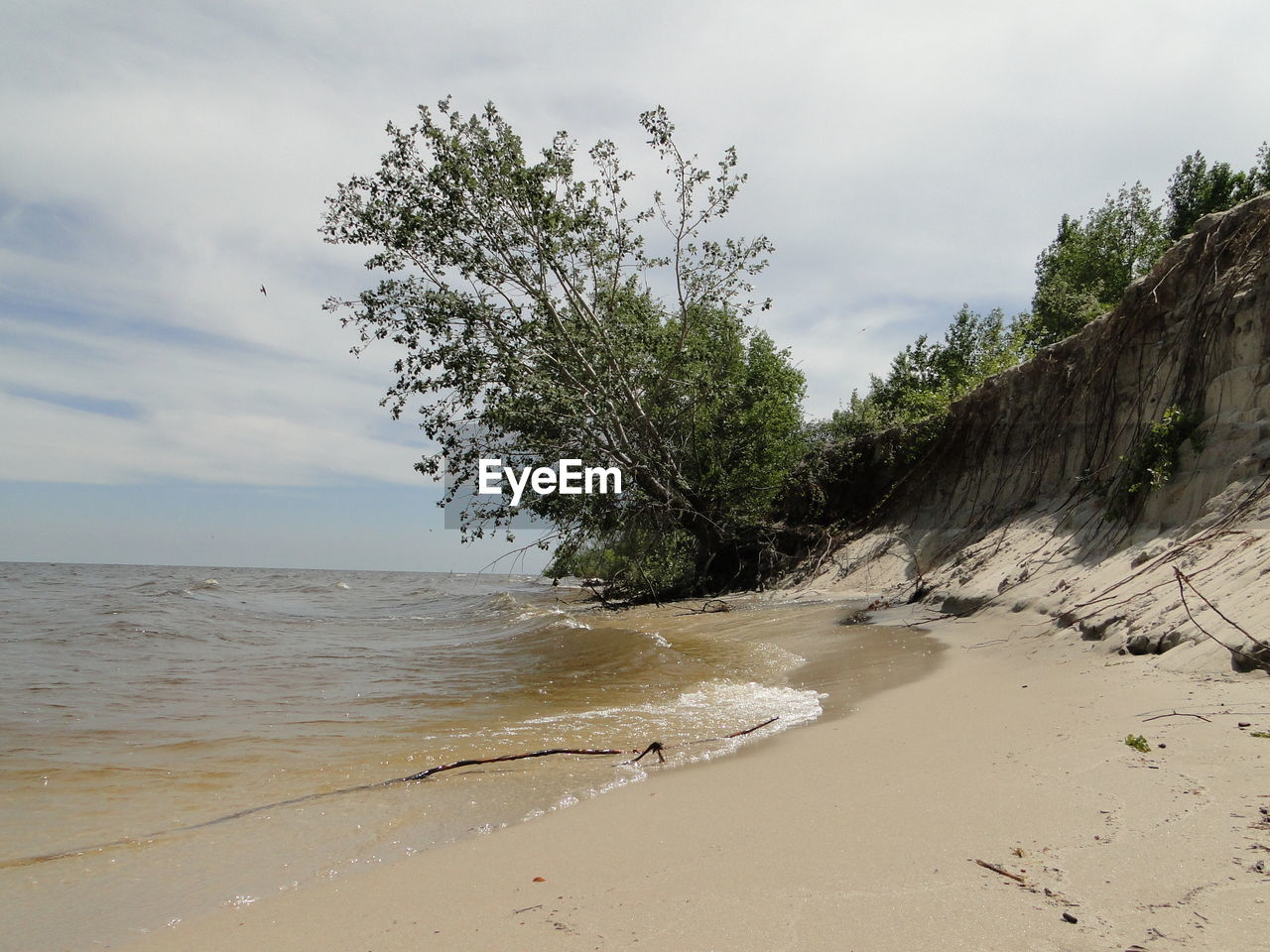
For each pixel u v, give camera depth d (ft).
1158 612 21.76
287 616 70.08
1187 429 30.48
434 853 11.59
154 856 11.83
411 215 55.01
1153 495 30.68
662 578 71.05
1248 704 14.51
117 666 35.83
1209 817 9.77
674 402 65.62
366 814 13.70
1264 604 18.15
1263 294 29.32
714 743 18.28
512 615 58.70
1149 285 36.94
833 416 86.22
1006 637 27.94
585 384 59.52
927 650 28.99
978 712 17.87
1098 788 11.36
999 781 12.31
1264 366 28.32
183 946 8.77
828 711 21.03
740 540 70.69
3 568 322.75
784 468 74.13
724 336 67.51
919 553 51.57
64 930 9.30
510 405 55.98
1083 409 41.04
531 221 56.24
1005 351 72.49
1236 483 26.16
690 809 12.81
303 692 28.12
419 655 39.65
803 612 47.26
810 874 9.43
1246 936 7.06
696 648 37.04
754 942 7.79
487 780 15.74
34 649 42.57
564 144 57.06
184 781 16.22
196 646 45.21
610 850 11.09
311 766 17.43
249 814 13.88
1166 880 8.30
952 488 54.39
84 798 15.03
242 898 10.13
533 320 59.11
